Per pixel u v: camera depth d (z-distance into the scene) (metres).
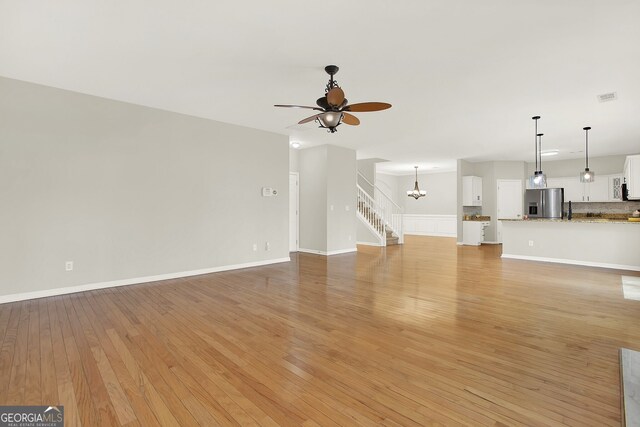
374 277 5.21
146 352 2.53
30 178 3.92
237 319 3.27
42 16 2.57
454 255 7.58
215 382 2.12
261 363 2.37
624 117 5.15
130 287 4.53
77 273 4.25
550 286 4.67
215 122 5.54
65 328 3.01
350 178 8.05
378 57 3.25
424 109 4.82
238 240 5.88
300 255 7.45
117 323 3.15
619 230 6.09
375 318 3.31
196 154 5.32
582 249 6.45
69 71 3.62
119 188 4.57
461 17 2.57
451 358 2.46
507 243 7.30
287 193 6.66
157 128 4.91
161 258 4.96
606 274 5.53
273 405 1.88
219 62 3.38
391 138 6.80
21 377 2.16
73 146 4.21
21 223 3.87
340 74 3.65
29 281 3.92
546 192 8.99
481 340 2.78
